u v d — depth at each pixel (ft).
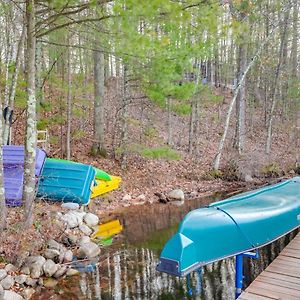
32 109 17.33
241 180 34.09
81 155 31.35
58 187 23.13
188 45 21.59
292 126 49.42
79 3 16.11
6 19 29.07
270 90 52.65
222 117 50.44
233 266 16.70
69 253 17.25
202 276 15.74
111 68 50.21
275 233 15.29
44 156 23.56
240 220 14.06
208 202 27.66
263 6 42.06
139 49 17.29
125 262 17.12
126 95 31.50
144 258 17.58
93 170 24.40
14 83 25.89
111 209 25.30
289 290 11.98
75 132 32.71
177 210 25.62
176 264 11.98
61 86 29.53
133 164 32.50
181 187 30.91
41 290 14.42
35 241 16.81
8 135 25.73
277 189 19.01
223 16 16.92
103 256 17.80
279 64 42.42
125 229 21.68
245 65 38.09
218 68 60.49
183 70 24.79
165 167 33.83
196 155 37.50
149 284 14.97
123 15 14.78
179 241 12.29
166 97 26.94
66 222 20.13
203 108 51.72
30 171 17.37
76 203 23.06
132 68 25.11
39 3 17.38
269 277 12.92
